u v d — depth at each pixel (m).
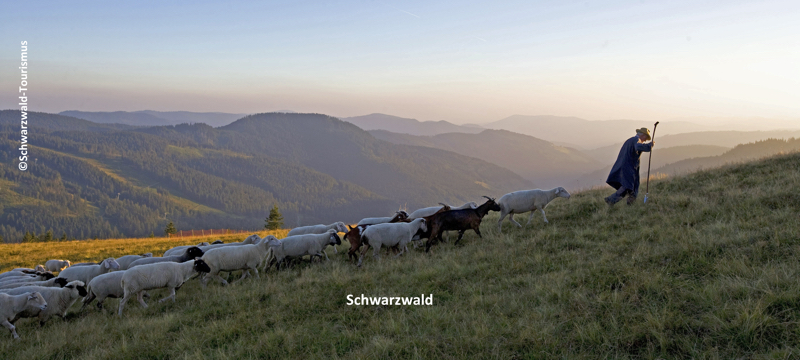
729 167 15.47
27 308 9.85
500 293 8.27
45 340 8.95
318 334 7.64
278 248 12.94
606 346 5.87
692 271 7.57
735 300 6.27
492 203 13.27
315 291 9.90
